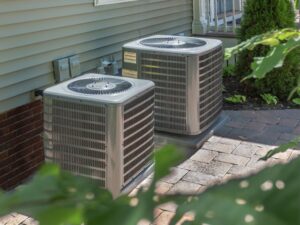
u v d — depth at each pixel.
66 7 4.11
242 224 0.44
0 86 3.46
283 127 4.52
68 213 0.44
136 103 3.13
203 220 0.46
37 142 3.83
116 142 2.98
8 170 3.58
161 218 0.60
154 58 4.01
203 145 4.06
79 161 3.11
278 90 5.28
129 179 3.14
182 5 6.35
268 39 1.18
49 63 3.96
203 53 3.98
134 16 5.25
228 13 7.44
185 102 3.99
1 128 3.49
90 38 4.51
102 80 3.42
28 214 0.48
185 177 3.44
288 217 0.44
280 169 0.48
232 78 5.81
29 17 3.69
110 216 0.45
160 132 4.16
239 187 0.47
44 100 3.13
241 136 4.27
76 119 3.05
